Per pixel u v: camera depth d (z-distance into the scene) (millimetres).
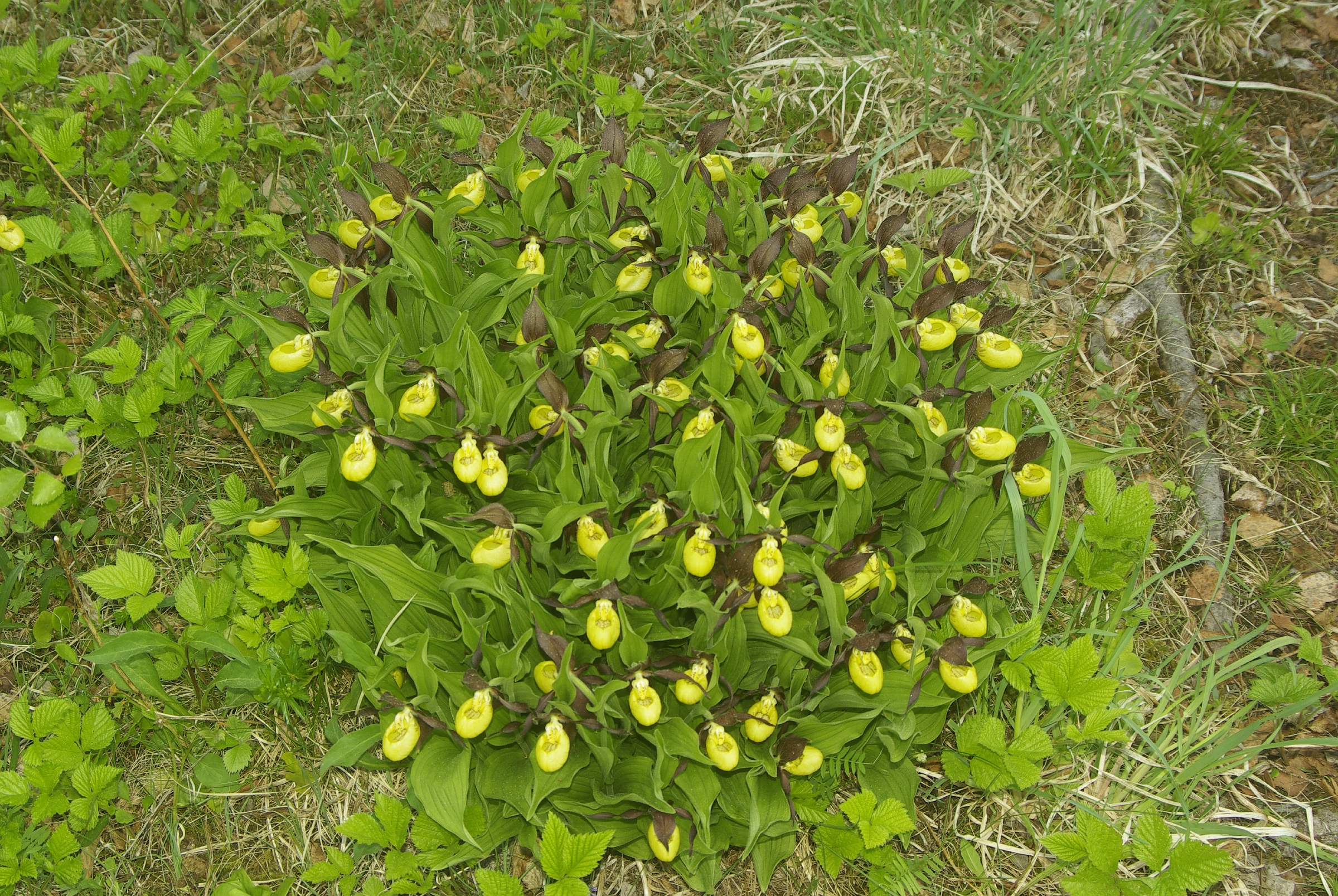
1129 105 1486
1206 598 1174
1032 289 1390
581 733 914
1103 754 1072
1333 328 1335
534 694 925
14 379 1163
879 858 997
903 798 1011
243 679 1021
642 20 1651
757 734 922
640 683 899
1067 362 1327
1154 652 1143
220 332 1258
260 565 996
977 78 1535
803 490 1032
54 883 982
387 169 1007
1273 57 1561
